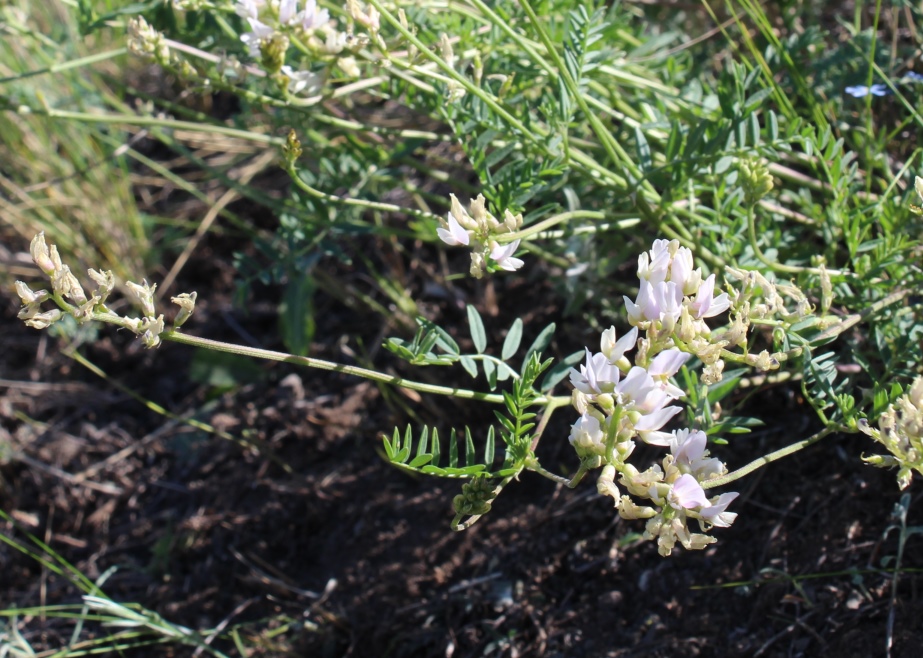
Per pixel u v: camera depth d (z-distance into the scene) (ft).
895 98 2.18
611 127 2.22
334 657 2.15
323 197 1.93
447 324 2.48
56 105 2.70
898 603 1.84
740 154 1.92
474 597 2.10
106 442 2.58
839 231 1.99
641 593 2.01
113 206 2.79
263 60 1.80
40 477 2.54
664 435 1.57
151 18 2.21
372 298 2.61
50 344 2.75
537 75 2.10
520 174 1.95
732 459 2.07
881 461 1.59
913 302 1.95
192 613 2.28
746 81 2.01
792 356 1.75
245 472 2.43
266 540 2.33
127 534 2.44
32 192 2.79
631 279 2.35
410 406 2.38
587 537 2.09
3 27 2.36
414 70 1.85
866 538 1.92
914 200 1.91
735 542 2.00
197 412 2.58
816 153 1.94
